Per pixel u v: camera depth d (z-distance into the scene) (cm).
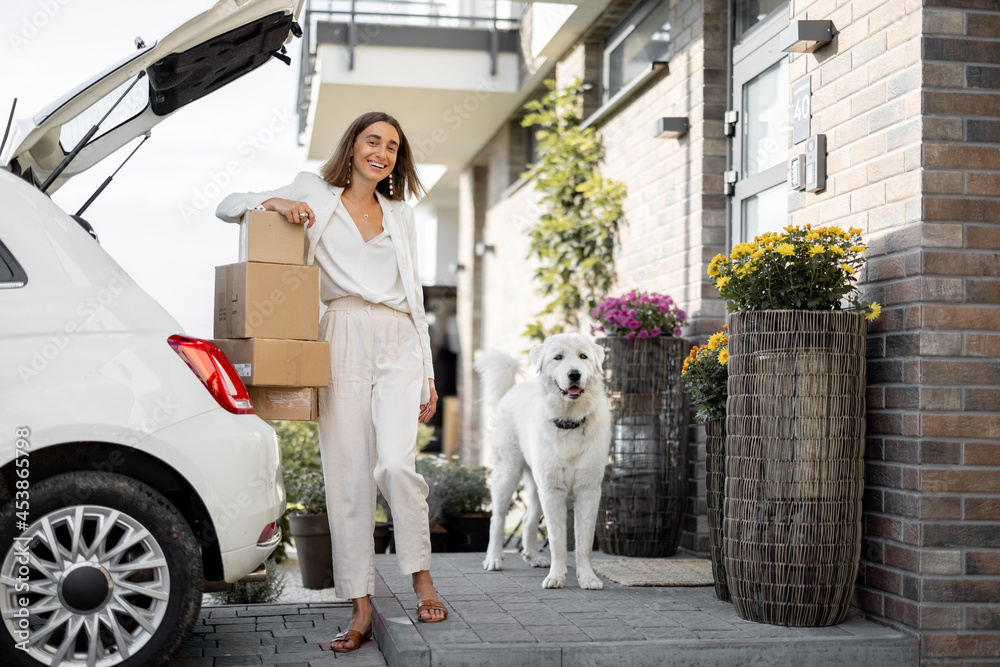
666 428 477
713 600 363
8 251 253
